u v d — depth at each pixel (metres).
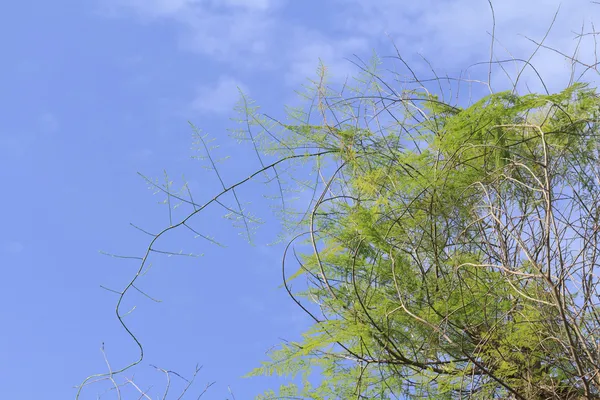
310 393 3.59
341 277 3.67
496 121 3.49
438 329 3.08
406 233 3.60
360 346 3.48
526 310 3.21
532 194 3.42
